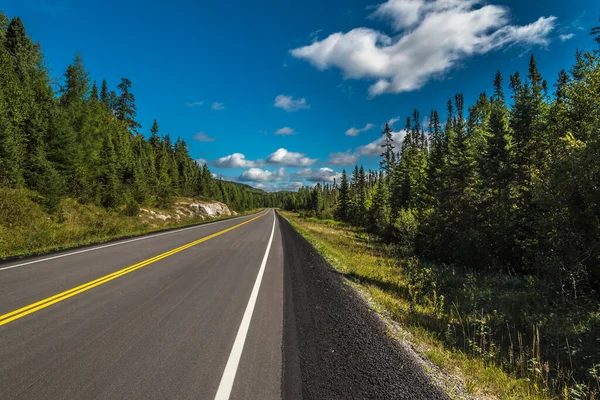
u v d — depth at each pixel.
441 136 30.75
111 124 44.84
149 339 4.06
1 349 3.63
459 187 19.34
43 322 4.49
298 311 5.45
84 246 12.06
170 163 62.47
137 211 28.05
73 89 34.59
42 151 21.31
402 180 37.56
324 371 3.46
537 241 11.71
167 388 2.98
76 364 3.36
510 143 16.28
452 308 7.62
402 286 9.58
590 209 8.43
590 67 12.37
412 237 20.72
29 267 8.10
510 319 6.83
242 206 106.62
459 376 3.92
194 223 28.94
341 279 8.73
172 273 7.89
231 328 4.53
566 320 6.48
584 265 8.23
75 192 23.72
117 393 2.87
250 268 8.99
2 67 22.41
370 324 5.16
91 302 5.46
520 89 16.86
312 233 26.55
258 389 3.03
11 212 14.29
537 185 10.13
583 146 8.95
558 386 4.14
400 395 3.11
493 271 13.15
